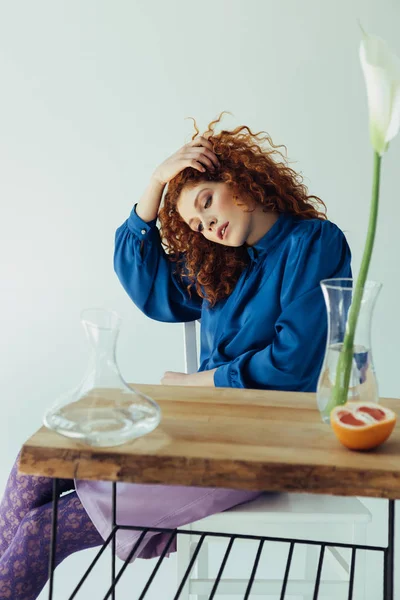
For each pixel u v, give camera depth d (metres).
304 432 1.06
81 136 2.49
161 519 1.33
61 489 1.63
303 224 1.79
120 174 2.50
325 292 1.07
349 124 2.45
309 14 2.42
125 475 0.95
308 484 0.93
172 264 2.04
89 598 2.10
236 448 0.98
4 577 1.48
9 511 1.61
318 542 1.19
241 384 1.64
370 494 0.93
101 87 2.47
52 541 1.05
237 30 2.43
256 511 1.30
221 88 2.46
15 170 2.52
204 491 1.31
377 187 0.97
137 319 2.55
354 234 2.50
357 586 1.37
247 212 1.77
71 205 2.52
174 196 1.85
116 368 1.09
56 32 2.46
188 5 2.43
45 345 2.57
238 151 1.82
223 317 1.87
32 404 2.59
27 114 2.50
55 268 2.54
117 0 2.44
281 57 2.44
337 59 2.43
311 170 2.48
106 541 1.23
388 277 2.50
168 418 1.10
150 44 2.45
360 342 1.05
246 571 2.17
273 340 1.70
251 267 1.84
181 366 2.55
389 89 0.92
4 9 2.46
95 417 1.01
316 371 1.68
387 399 1.26
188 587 1.38
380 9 2.41
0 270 2.55
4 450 2.58
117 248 2.03
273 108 2.46
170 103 2.47
